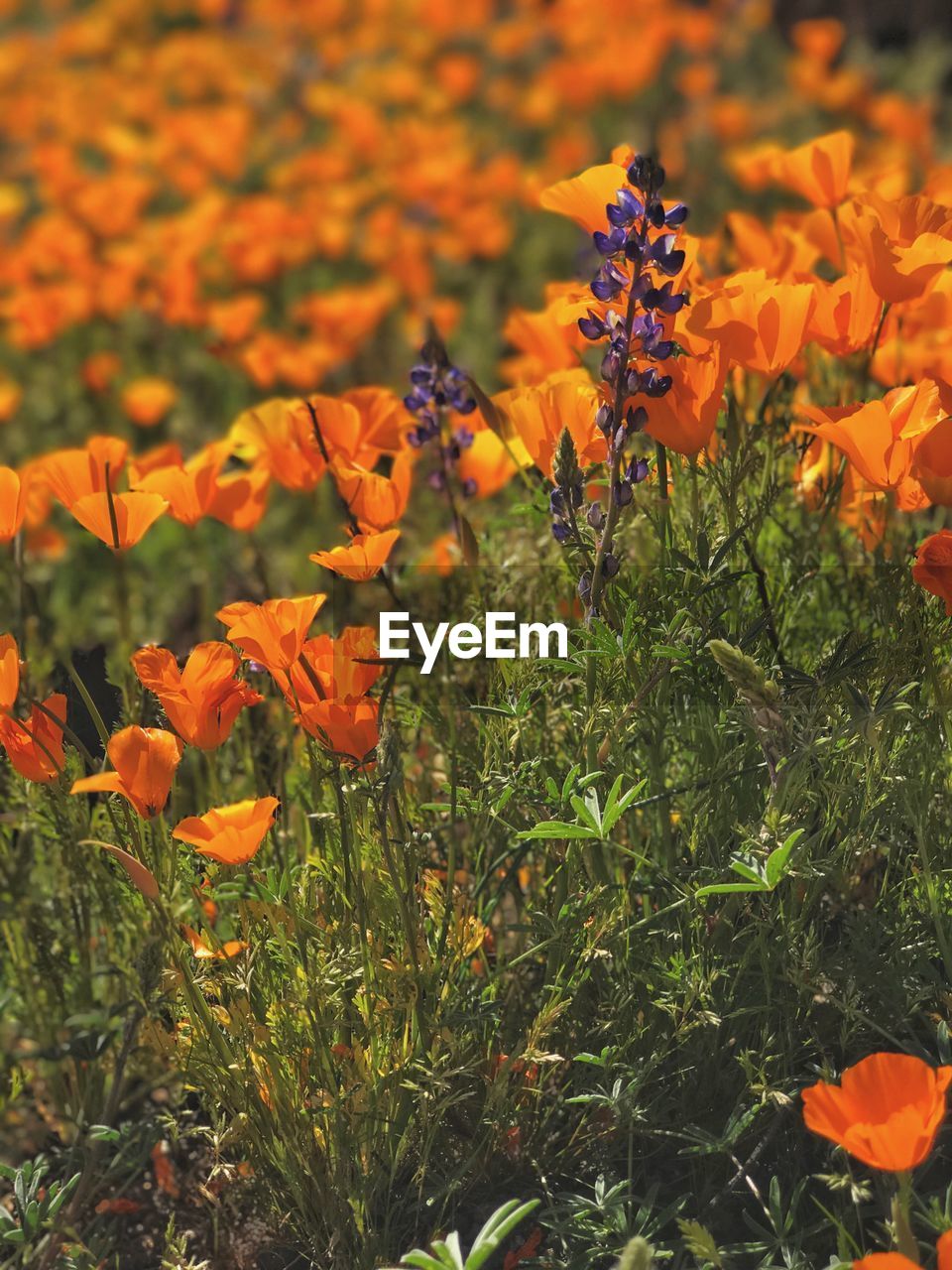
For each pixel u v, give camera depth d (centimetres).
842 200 131
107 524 114
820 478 124
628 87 328
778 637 122
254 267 261
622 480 110
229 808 106
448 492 131
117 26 435
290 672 109
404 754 117
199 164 318
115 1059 129
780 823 106
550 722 121
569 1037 118
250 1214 120
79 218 291
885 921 115
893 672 114
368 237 288
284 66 396
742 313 110
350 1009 114
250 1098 112
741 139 297
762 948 111
